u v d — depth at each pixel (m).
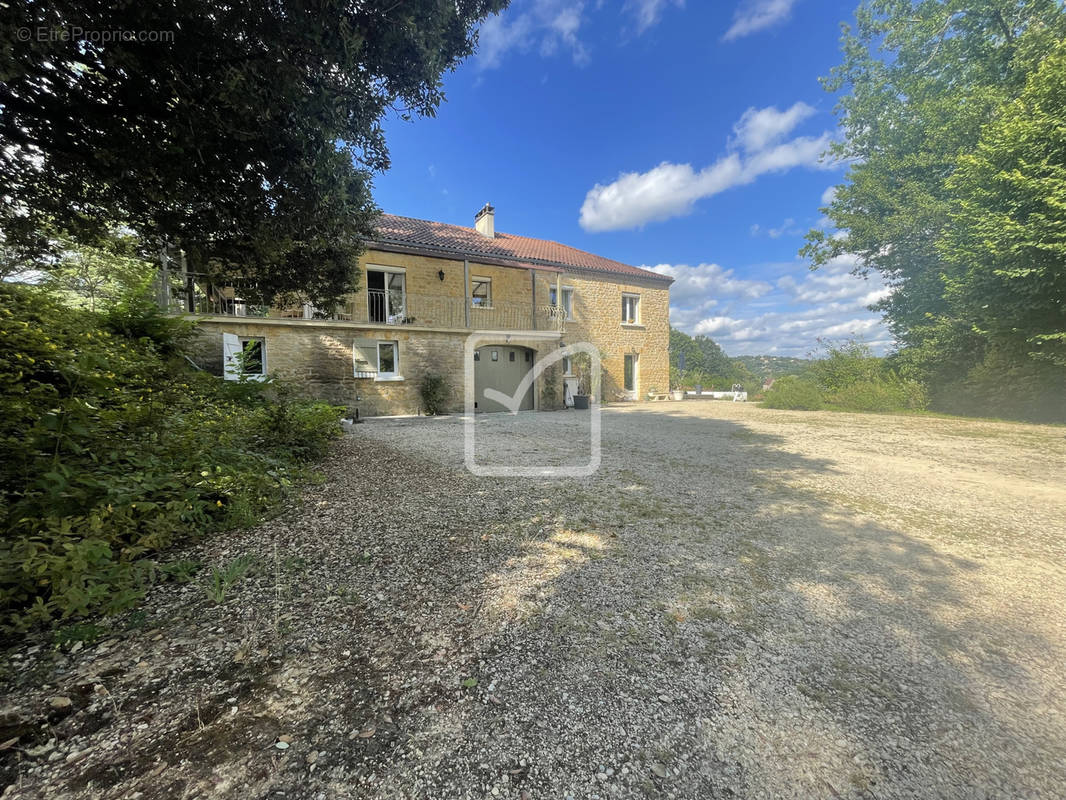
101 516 2.05
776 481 4.42
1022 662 1.67
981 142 9.12
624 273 17.86
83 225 4.00
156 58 2.62
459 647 1.70
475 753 1.22
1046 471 4.93
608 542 2.80
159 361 4.75
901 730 1.33
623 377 17.98
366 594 2.08
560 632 1.81
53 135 3.05
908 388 12.03
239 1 2.44
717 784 1.15
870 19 13.56
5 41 2.14
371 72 3.32
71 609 1.58
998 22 11.48
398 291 13.00
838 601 2.11
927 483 4.38
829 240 14.84
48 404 2.39
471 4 3.53
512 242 17.98
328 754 1.19
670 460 5.39
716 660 1.65
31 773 1.09
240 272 5.45
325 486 3.88
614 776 1.16
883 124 13.77
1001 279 8.73
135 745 1.19
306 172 3.41
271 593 2.05
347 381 10.98
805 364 15.77
